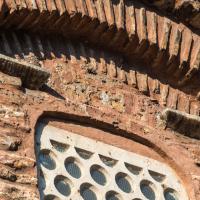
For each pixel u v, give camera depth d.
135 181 12.26
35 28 12.59
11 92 11.88
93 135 12.34
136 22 13.19
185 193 12.52
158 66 13.28
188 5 13.55
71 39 12.91
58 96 12.29
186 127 12.95
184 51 13.36
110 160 12.28
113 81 12.88
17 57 12.28
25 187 11.20
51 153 11.91
